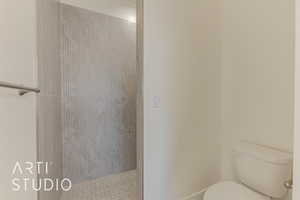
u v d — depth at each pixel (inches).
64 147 110.5
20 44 39.2
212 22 89.0
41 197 52.6
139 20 72.2
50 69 70.9
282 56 72.5
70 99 112.0
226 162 91.5
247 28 82.1
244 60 83.7
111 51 125.3
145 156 74.4
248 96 82.7
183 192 84.0
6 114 35.2
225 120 91.7
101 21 120.9
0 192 33.8
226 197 68.0
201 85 87.1
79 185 112.3
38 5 50.3
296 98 34.6
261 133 79.2
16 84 35.9
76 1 111.9
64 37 109.1
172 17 78.5
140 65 72.9
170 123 79.9
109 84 125.4
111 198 98.0
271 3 74.9
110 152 127.2
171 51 78.9
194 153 86.4
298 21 34.0
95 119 121.2
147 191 75.1
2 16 34.1
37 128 47.0
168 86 78.8
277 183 65.1
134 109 136.2
